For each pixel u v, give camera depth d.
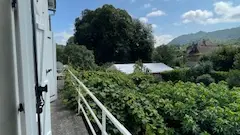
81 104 4.16
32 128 1.06
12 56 0.97
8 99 0.93
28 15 1.06
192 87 5.75
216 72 19.31
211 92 5.34
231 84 14.05
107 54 36.09
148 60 37.66
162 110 4.60
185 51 43.62
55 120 3.91
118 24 36.53
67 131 3.43
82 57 23.33
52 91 4.68
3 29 0.91
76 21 38.69
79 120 3.93
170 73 23.06
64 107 4.68
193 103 4.55
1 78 0.89
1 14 0.90
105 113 1.94
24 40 1.00
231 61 23.66
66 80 6.68
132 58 37.31
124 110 4.20
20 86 1.00
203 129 4.13
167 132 3.97
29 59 1.06
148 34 38.06
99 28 36.31
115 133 3.44
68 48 23.75
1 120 0.89
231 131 3.84
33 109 1.10
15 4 0.99
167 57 36.69
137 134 3.89
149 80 8.38
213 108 4.25
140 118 3.88
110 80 5.96
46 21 2.53
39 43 1.86
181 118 4.36
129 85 6.64
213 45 41.75
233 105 4.55
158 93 5.60
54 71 4.79
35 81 1.17
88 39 36.41
